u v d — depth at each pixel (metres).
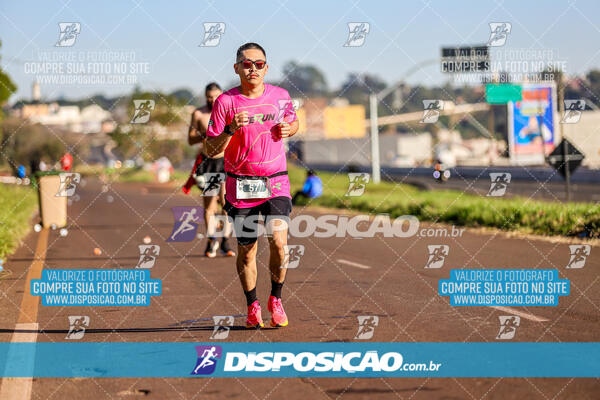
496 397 3.85
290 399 3.96
